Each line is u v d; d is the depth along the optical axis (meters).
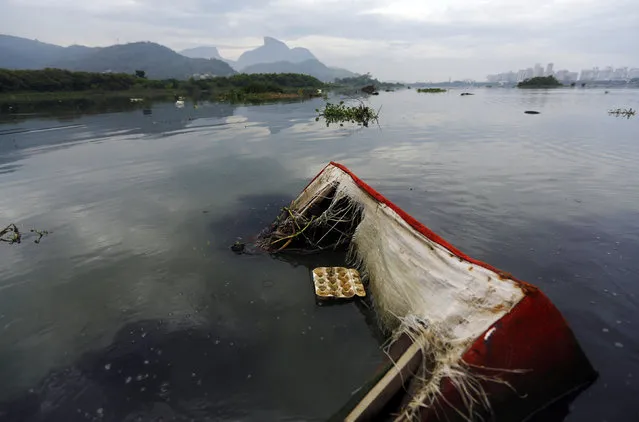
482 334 2.59
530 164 10.36
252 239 6.11
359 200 5.16
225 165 10.80
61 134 16.75
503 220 6.49
